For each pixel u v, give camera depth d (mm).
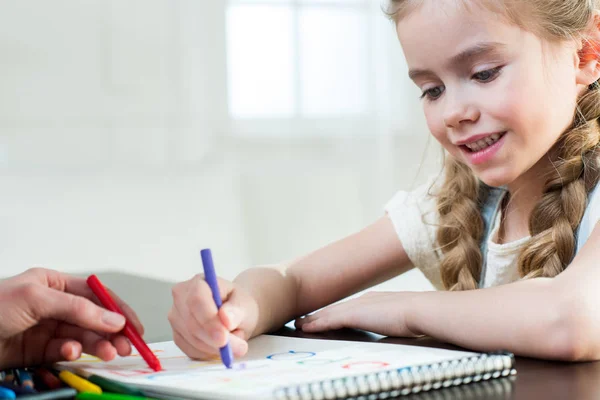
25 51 2662
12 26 2646
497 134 754
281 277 872
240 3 2904
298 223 3031
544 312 601
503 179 771
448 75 752
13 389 499
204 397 452
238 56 2922
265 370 534
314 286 929
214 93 2891
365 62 3082
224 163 2918
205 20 2863
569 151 819
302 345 658
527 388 492
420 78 780
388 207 1040
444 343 673
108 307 623
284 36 2979
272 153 2986
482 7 715
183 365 583
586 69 794
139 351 573
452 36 728
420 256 1008
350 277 962
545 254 821
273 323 798
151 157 2812
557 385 500
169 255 2836
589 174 829
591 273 629
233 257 2932
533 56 736
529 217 860
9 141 2664
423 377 477
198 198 2881
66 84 2707
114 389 500
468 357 527
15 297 593
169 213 2838
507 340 610
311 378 492
